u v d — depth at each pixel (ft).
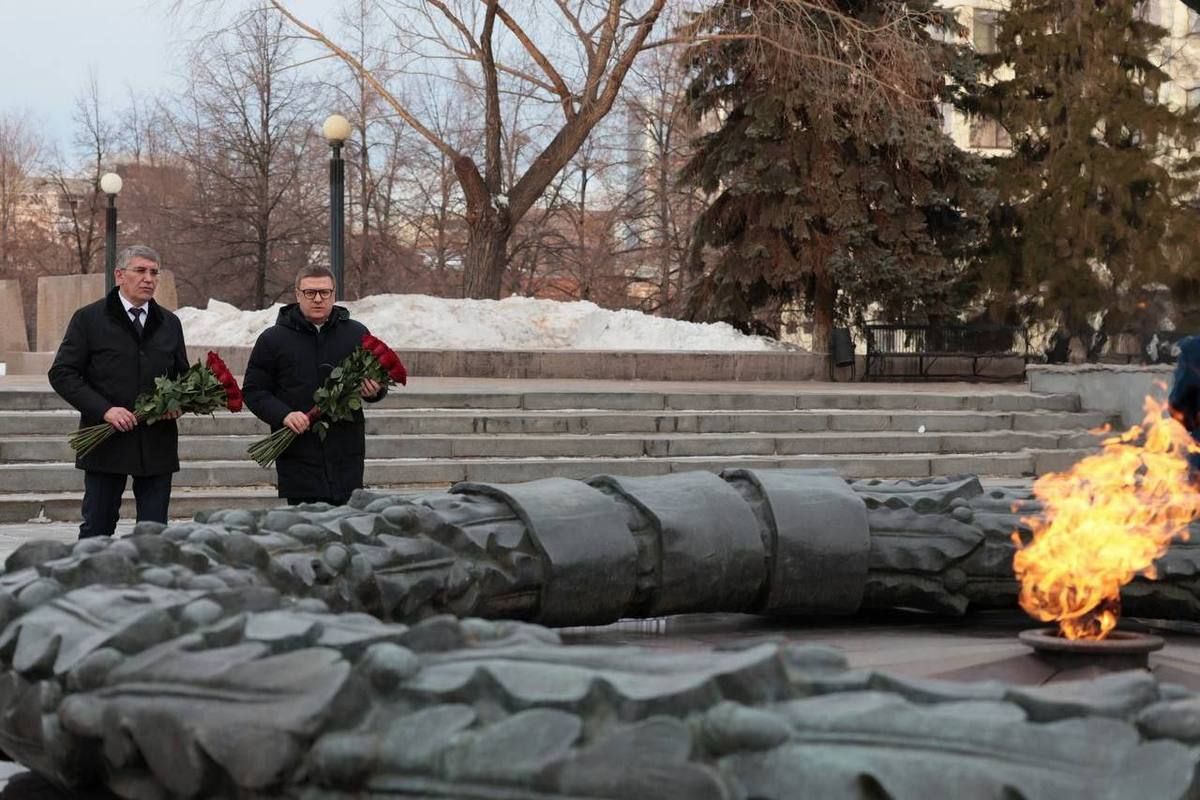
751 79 100.68
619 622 11.51
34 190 209.05
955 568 11.03
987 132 152.87
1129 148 106.52
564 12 98.58
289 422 21.85
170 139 168.66
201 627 6.68
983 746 4.89
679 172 107.86
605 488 10.88
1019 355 96.12
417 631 6.08
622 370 76.23
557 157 101.19
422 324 85.61
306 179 164.25
